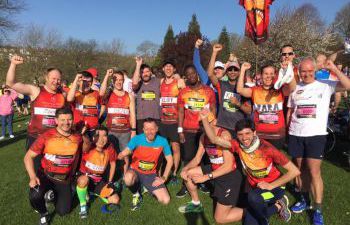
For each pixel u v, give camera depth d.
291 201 5.33
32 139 5.42
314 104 4.57
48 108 5.39
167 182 6.47
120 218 4.82
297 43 29.14
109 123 6.50
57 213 5.01
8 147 10.32
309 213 4.87
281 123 5.13
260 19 5.46
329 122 9.72
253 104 5.36
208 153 5.12
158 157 5.60
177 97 6.68
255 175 4.53
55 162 4.79
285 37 29.19
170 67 6.78
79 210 5.09
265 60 29.12
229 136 4.75
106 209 5.09
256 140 4.35
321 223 4.43
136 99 7.20
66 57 42.06
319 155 4.55
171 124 6.79
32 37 37.53
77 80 5.71
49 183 4.84
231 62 5.89
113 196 5.30
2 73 29.22
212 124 5.28
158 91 7.02
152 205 5.31
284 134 5.19
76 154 4.93
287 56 5.37
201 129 6.19
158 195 5.42
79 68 41.91
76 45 43.28
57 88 5.55
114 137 6.49
